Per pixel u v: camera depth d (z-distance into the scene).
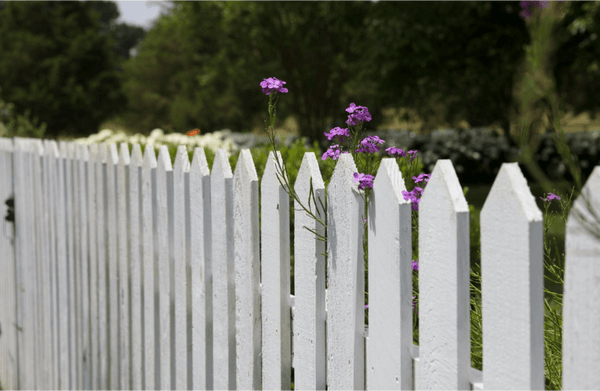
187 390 2.10
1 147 4.03
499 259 0.96
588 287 0.82
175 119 33.56
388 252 1.24
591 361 0.82
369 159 1.55
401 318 1.20
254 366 1.74
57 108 30.92
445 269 1.08
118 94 34.09
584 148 10.98
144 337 2.40
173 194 2.16
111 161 2.58
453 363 1.07
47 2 34.53
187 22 15.80
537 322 0.91
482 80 12.15
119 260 2.57
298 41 14.24
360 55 14.41
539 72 0.80
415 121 13.60
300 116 14.76
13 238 3.90
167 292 2.20
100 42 33.75
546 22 0.79
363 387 1.38
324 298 1.50
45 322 3.41
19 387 3.95
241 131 31.41
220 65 16.39
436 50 12.45
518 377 0.93
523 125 0.84
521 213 0.92
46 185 3.27
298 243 1.55
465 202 1.05
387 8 11.76
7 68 31.55
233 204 1.79
